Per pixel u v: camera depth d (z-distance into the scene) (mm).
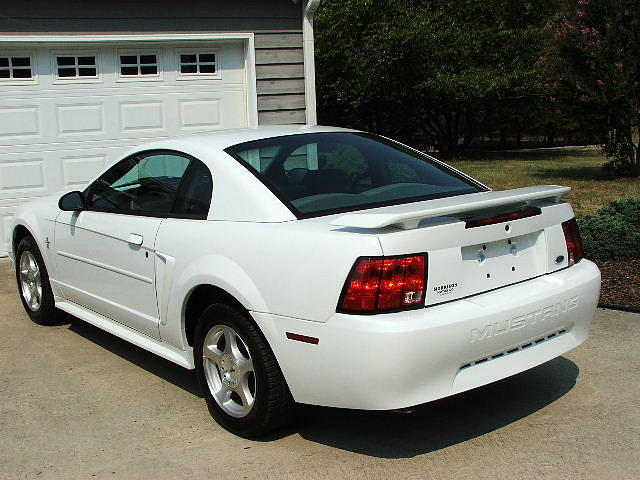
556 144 31000
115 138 8250
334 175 3654
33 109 7852
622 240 6750
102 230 4320
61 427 3631
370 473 3082
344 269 2871
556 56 14273
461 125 30672
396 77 23328
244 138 3898
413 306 2885
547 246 3434
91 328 5355
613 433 3410
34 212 5230
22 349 4875
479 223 3084
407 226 2893
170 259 3709
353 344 2838
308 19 8617
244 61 8680
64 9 7750
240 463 3209
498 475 3035
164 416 3750
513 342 3145
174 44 8352
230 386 3465
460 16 23828
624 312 5332
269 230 3229
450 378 2961
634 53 13625
